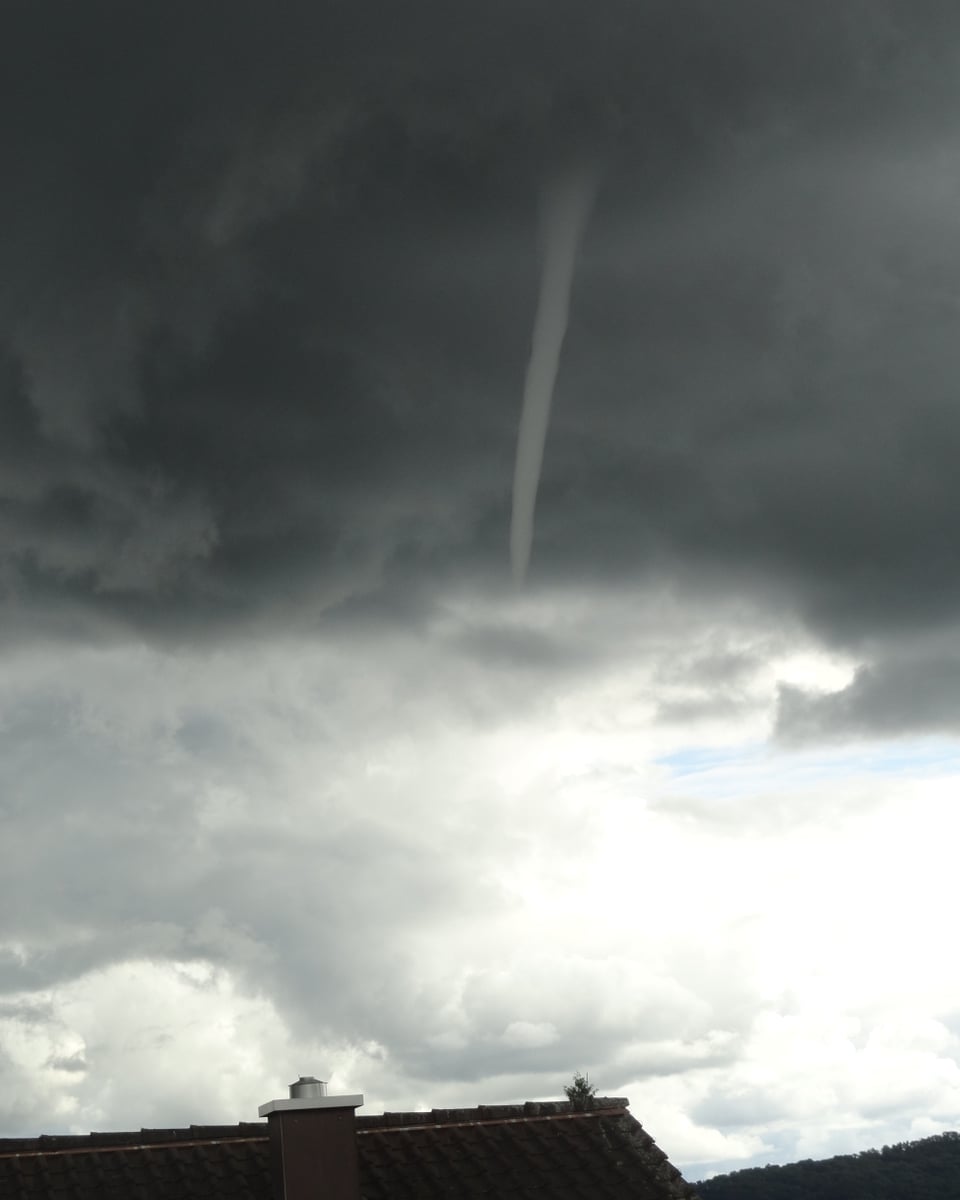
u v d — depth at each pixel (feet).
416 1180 53.01
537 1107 59.11
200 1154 52.70
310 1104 47.93
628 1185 54.19
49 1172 50.47
